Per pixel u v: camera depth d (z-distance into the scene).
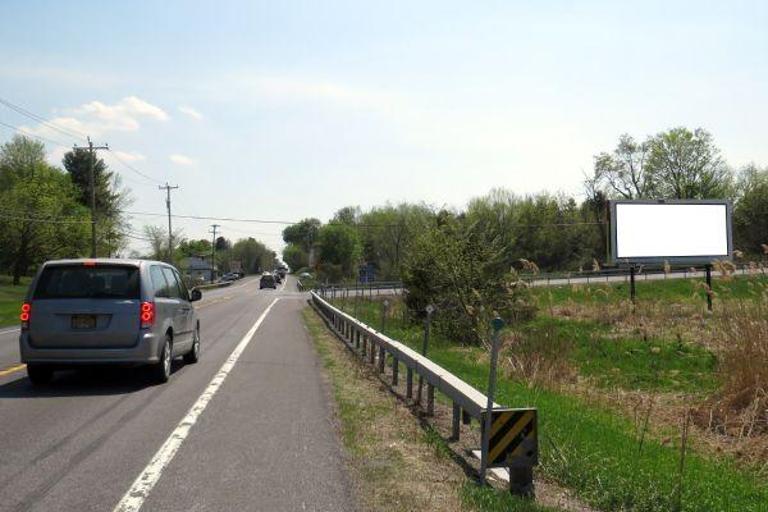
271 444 7.91
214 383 12.37
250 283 131.75
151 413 9.61
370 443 7.99
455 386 8.05
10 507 5.68
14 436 8.19
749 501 7.21
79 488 6.21
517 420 6.29
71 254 76.62
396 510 5.70
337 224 127.25
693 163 82.81
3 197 72.75
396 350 12.03
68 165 105.62
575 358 20.08
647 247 39.09
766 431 11.20
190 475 6.66
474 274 27.34
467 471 6.98
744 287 26.02
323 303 32.62
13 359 15.72
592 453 7.88
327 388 11.95
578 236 95.50
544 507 5.85
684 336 23.05
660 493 6.61
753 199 77.38
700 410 12.92
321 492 6.17
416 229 33.81
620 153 86.81
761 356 12.76
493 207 95.12
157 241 112.25
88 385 12.08
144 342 11.60
